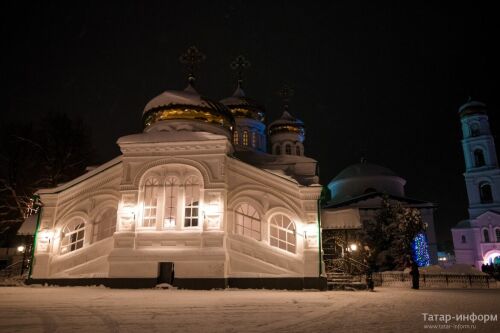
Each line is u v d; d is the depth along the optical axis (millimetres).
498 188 60562
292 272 21328
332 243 25703
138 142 22906
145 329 8195
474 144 63875
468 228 61125
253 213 22703
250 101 38000
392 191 54812
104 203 23547
